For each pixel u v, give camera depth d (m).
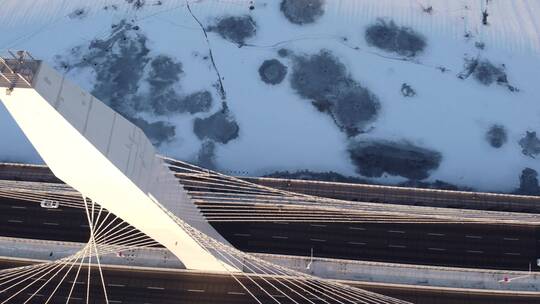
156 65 109.06
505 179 98.50
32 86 34.41
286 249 84.12
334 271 81.38
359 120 103.69
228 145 101.50
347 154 100.38
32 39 113.44
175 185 57.72
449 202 89.06
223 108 104.81
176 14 115.12
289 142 101.69
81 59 110.50
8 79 34.53
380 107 104.94
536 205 88.88
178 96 105.88
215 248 70.25
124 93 106.25
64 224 86.69
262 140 101.94
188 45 111.44
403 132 102.62
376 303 79.38
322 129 103.00
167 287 81.56
